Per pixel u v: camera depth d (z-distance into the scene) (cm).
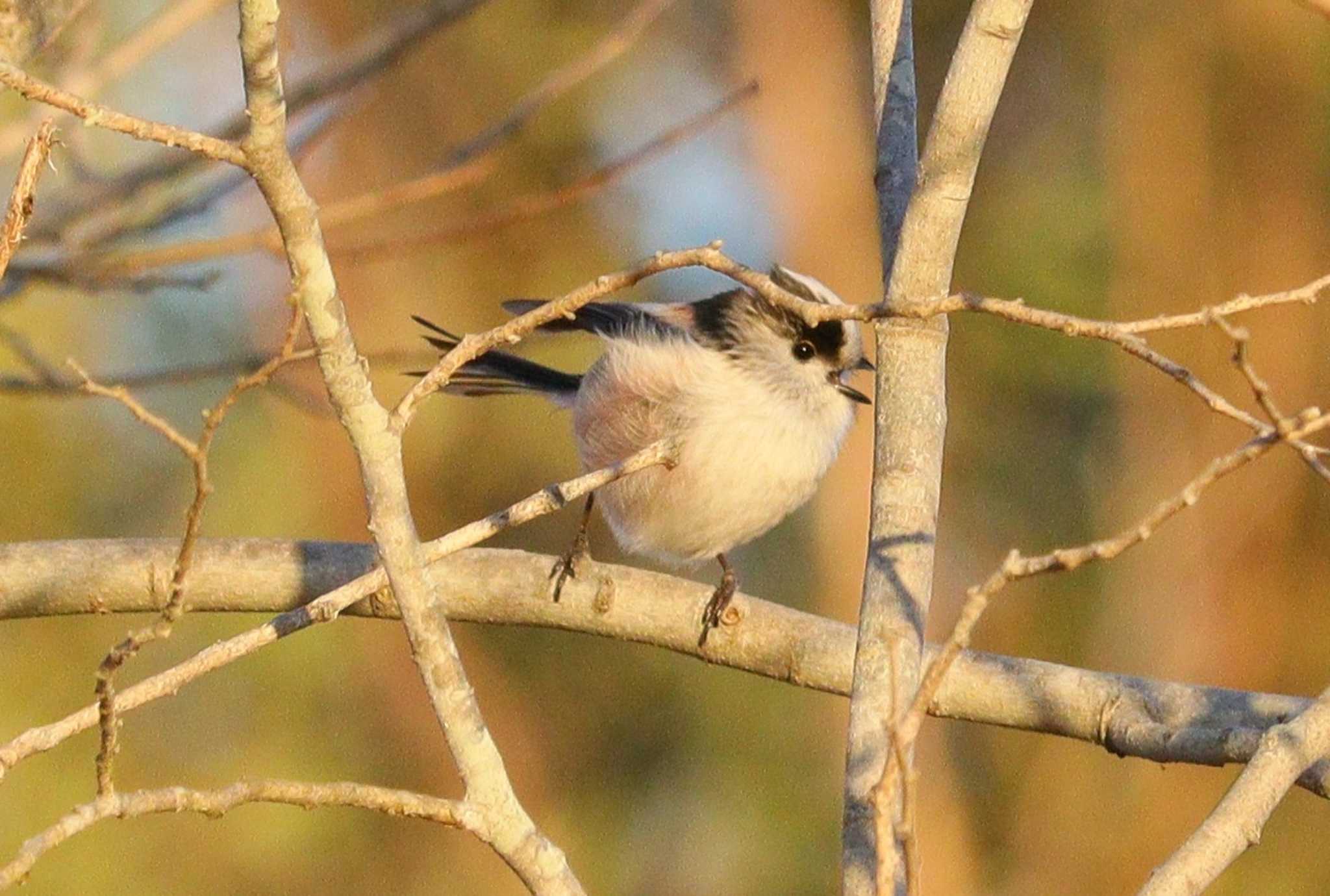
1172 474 1389
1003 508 1424
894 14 612
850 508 1356
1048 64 1519
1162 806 1302
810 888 1288
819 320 436
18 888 1116
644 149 845
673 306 888
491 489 1366
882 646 485
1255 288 1423
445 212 1389
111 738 405
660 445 513
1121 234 1447
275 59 409
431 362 930
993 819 1345
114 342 1261
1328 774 550
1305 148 1445
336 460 1252
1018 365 1426
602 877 1303
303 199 421
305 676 1241
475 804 439
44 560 674
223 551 679
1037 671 625
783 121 1465
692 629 680
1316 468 396
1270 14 1445
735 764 1328
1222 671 1350
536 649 1379
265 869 1223
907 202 579
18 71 400
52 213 826
